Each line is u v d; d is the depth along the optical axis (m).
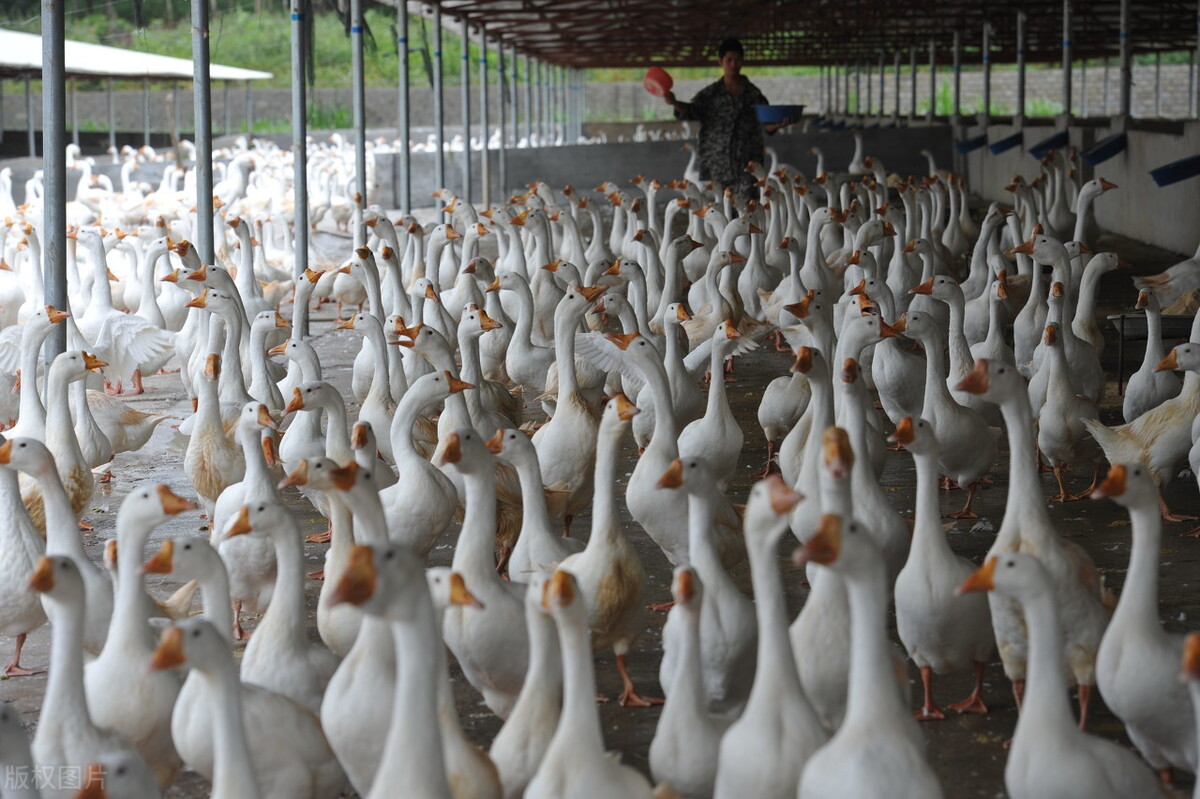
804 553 3.39
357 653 4.15
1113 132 20.95
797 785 3.64
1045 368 8.02
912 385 8.31
